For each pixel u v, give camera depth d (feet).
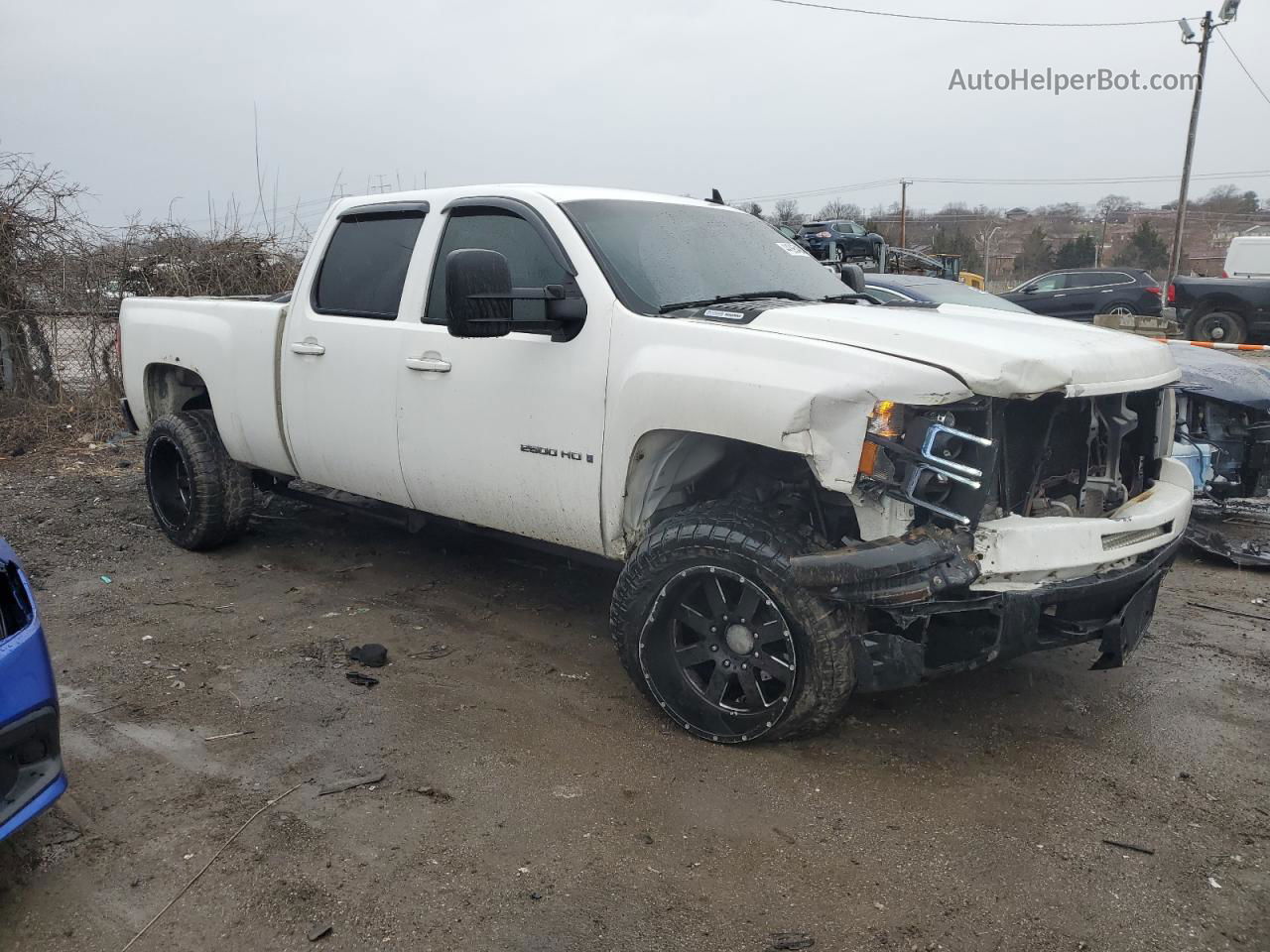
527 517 12.87
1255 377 19.84
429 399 13.57
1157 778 10.75
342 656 13.93
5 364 31.09
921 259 71.87
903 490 9.75
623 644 11.73
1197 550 19.39
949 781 10.62
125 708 12.27
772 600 10.47
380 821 9.80
